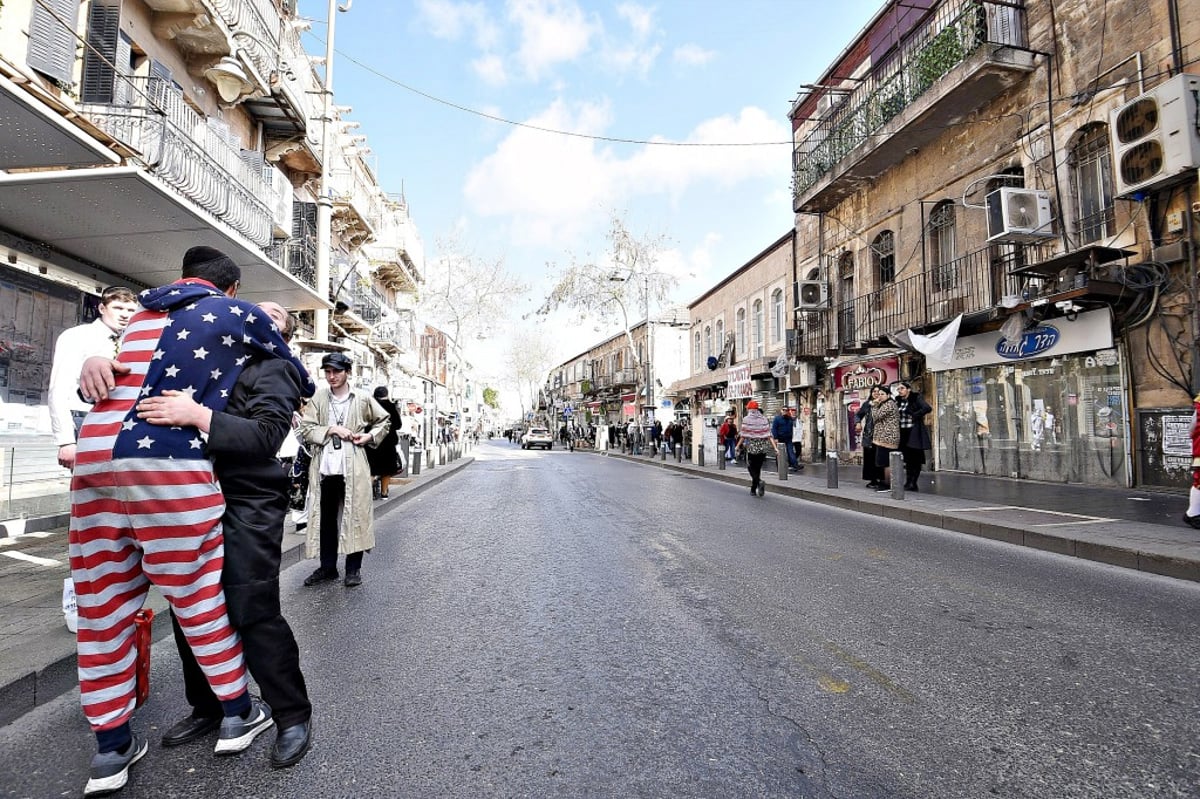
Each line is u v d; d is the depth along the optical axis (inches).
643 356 1843.0
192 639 103.9
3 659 136.9
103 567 99.2
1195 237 390.6
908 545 296.4
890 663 150.1
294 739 107.9
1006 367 545.0
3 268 307.3
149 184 244.8
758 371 1003.9
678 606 196.5
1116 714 124.2
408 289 1366.9
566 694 134.0
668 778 102.1
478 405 3444.9
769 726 119.5
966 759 107.7
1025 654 155.8
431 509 443.2
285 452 337.7
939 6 608.4
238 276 120.8
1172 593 211.9
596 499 493.4
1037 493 431.5
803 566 251.1
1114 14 449.7
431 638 169.5
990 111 558.6
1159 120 385.4
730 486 613.3
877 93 668.7
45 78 321.7
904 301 668.1
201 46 469.7
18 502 323.0
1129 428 436.5
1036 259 506.9
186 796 98.3
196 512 99.2
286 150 651.5
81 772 106.4
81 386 98.5
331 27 498.3
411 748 112.3
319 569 230.2
